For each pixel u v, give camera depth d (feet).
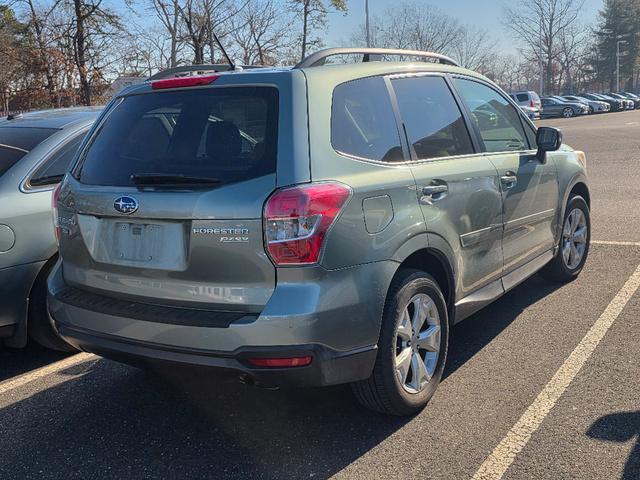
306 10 90.02
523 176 14.73
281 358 9.09
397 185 10.59
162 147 10.46
